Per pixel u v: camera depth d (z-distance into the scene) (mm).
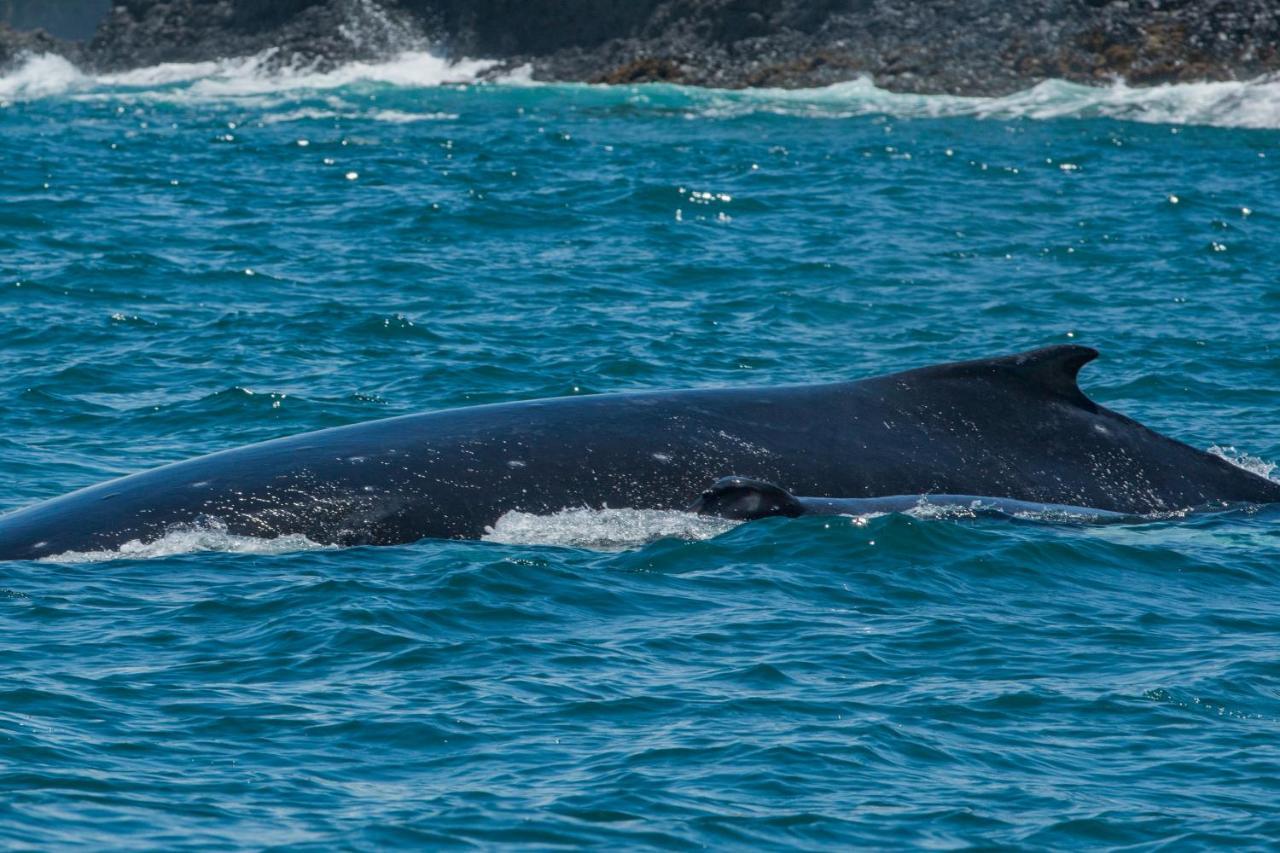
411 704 41562
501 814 35625
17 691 41406
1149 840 35500
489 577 50375
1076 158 192125
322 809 35688
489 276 117250
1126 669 45500
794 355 94688
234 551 52688
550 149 198250
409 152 194375
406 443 56625
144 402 80312
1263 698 43594
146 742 38875
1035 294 114438
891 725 41031
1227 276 122125
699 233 138375
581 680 43438
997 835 35531
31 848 33031
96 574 50562
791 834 35250
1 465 67938
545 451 56469
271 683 42812
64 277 111125
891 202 156125
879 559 53281
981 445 59531
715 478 56594
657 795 36719
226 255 122438
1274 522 59969
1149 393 86125
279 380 85312
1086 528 57688
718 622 48125
